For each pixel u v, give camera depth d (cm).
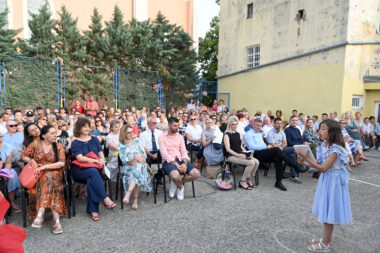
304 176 632
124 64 1343
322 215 293
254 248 313
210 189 526
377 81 1012
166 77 1383
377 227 373
